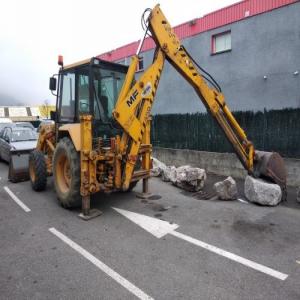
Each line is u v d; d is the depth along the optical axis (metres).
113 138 5.02
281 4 10.20
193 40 13.67
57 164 5.68
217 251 3.84
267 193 5.73
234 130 6.18
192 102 14.02
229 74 12.20
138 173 5.96
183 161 9.73
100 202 6.02
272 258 3.64
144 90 5.19
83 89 5.65
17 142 9.70
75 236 4.34
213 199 6.29
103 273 3.32
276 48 10.45
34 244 4.09
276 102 10.58
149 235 4.37
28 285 3.10
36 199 6.27
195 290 2.98
